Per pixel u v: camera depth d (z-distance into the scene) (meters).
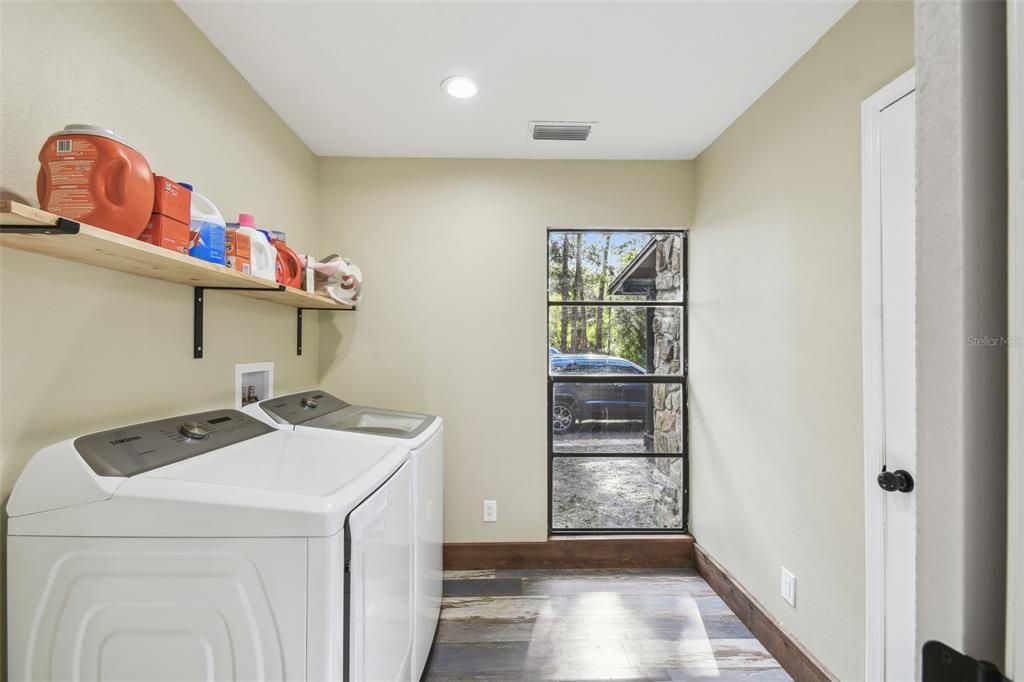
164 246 1.10
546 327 2.76
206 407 1.64
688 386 2.85
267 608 1.01
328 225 2.70
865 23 1.48
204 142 1.65
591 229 2.81
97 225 0.95
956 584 0.31
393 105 2.15
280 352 2.22
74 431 1.14
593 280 2.88
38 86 1.05
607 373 2.88
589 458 2.87
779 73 1.90
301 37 1.67
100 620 1.01
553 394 2.87
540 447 2.74
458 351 2.73
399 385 2.71
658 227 2.79
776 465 1.95
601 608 2.31
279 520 1.01
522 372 2.75
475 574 2.65
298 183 2.45
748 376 2.16
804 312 1.77
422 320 2.72
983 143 0.30
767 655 1.96
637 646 2.02
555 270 2.87
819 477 1.70
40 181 0.98
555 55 1.79
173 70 1.49
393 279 2.72
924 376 0.32
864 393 1.49
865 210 1.48
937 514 0.31
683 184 2.79
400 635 1.47
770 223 1.99
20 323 1.02
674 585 2.53
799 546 1.81
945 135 0.31
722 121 2.30
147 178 1.03
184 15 1.54
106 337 1.23
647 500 2.87
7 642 1.01
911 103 1.34
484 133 2.43
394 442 1.69
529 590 2.47
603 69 1.88
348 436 1.74
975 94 0.30
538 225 2.76
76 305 1.15
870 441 1.47
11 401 1.01
